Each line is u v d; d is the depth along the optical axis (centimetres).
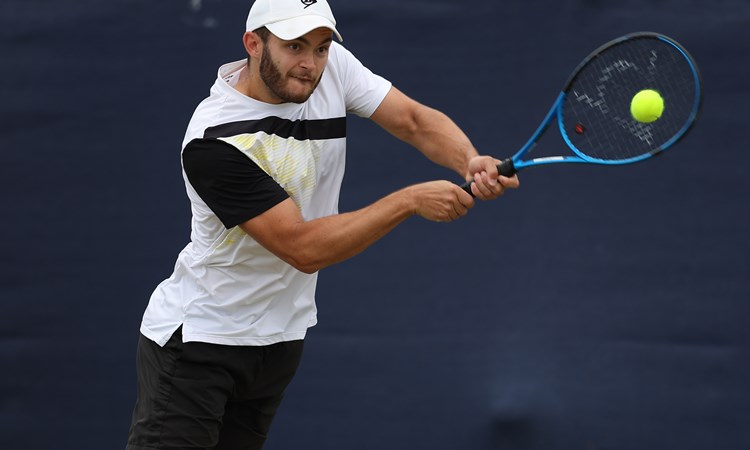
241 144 1123
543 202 1731
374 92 1271
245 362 1233
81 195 1777
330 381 1762
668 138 1627
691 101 1628
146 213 1770
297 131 1161
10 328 1777
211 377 1224
